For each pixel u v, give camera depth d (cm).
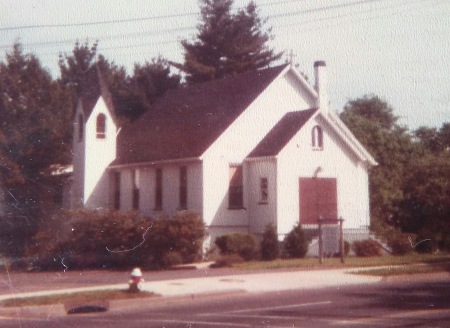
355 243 3350
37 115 4056
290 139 3362
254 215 3453
